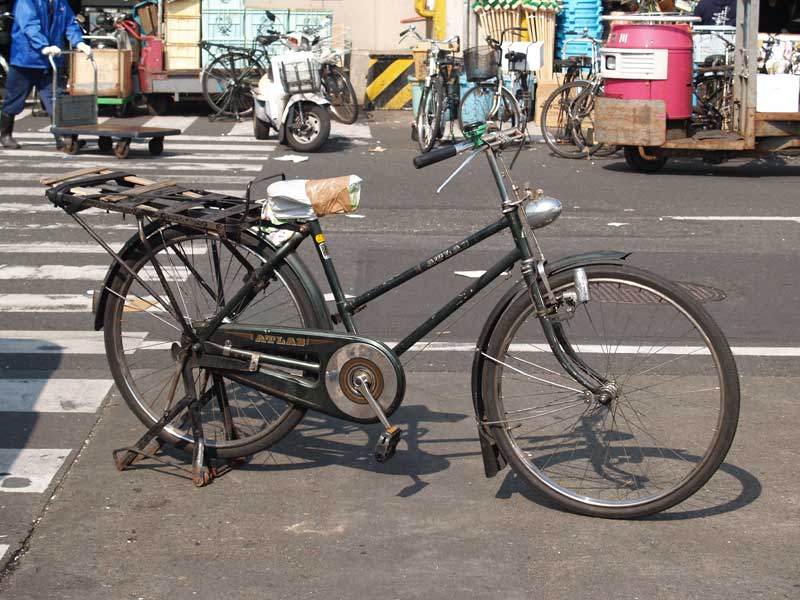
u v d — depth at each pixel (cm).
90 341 646
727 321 707
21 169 1238
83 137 1485
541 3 1788
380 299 746
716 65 1520
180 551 397
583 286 412
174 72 1770
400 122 1819
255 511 429
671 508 434
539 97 1792
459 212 1051
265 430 459
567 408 449
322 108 1427
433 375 594
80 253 867
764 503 438
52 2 1373
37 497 436
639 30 1271
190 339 459
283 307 457
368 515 427
